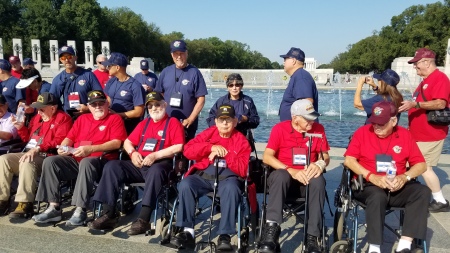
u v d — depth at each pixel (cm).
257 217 412
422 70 491
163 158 440
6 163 455
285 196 373
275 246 348
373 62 6053
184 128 496
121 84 551
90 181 425
